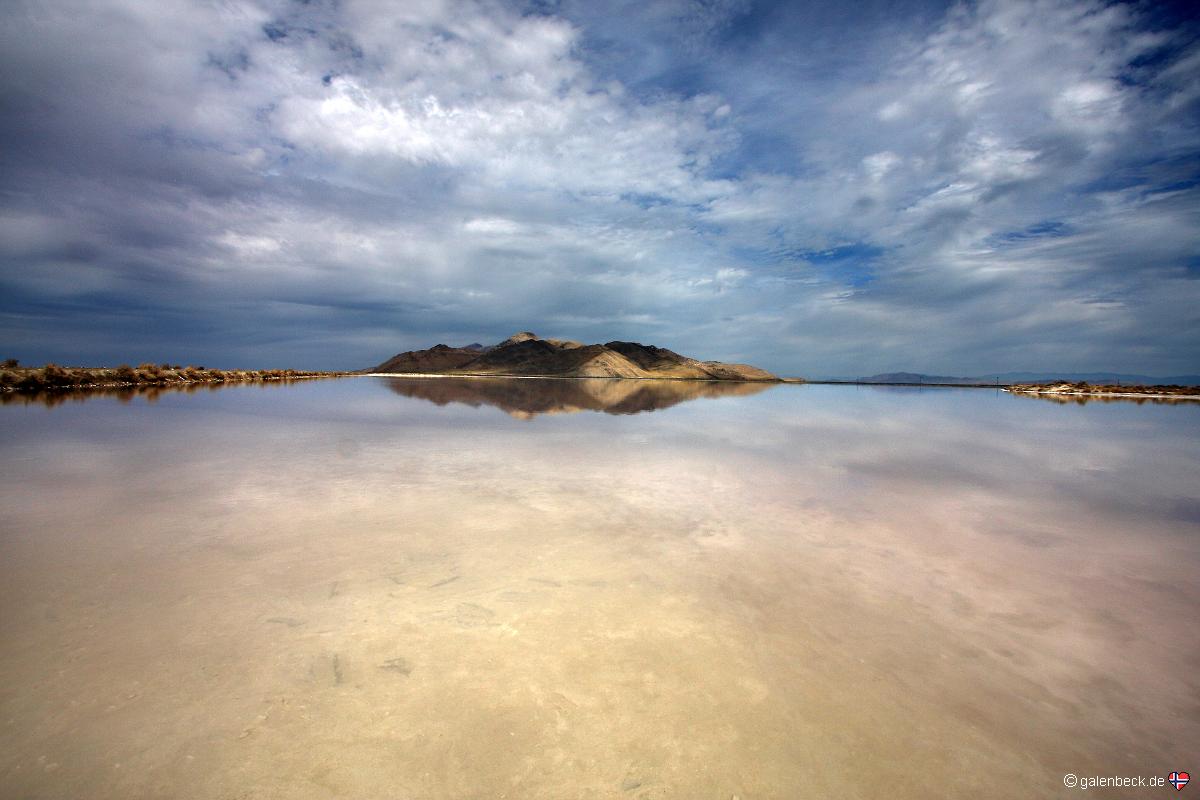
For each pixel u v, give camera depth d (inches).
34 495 202.4
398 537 162.4
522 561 145.7
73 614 110.4
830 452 354.3
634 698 88.0
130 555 143.9
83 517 176.4
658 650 102.3
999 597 129.8
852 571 144.3
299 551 149.5
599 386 1624.0
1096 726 83.9
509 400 821.2
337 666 94.7
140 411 507.2
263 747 75.7
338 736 78.2
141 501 196.9
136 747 74.8
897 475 280.8
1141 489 255.9
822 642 106.7
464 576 134.8
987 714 86.1
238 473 246.7
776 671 96.3
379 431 406.0
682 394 1226.0
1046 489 253.3
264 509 189.5
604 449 340.8
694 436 419.8
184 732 77.8
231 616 111.4
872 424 557.0
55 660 93.6
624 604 121.3
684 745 78.1
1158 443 431.8
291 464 269.4
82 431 361.7
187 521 174.1
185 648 98.9
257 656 97.0
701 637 107.5
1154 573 146.9
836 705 87.3
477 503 202.5
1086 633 112.7
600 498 215.2
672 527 179.6
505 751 76.2
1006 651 105.0
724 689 90.8
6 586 123.5
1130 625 116.5
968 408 887.1
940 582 138.3
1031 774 74.0
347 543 156.4
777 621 115.0
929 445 402.6
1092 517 203.6
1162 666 101.0
